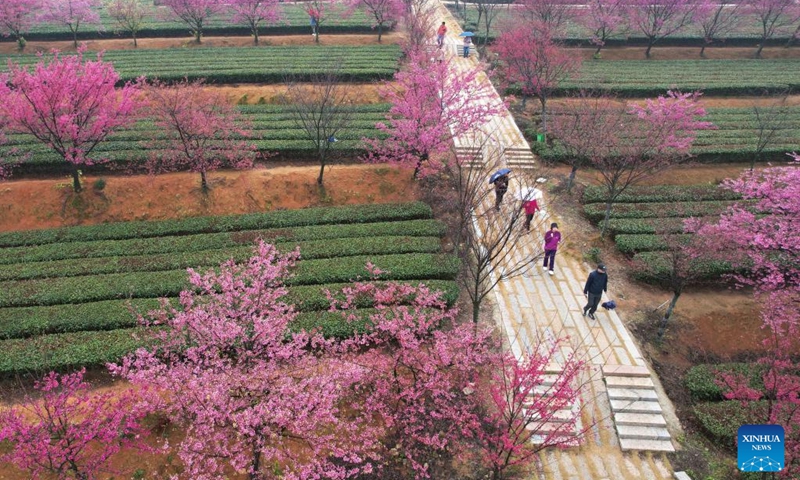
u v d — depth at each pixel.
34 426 13.39
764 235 18.00
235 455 12.60
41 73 22.00
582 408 14.92
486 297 18.98
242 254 20.67
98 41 44.28
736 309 18.92
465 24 49.66
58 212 24.17
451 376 15.09
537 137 29.02
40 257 20.77
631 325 18.09
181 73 35.66
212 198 24.92
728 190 25.06
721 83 38.16
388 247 20.98
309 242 21.36
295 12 51.12
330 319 17.16
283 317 14.66
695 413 15.01
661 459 14.05
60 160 26.00
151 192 24.95
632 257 21.03
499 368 15.61
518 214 15.91
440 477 13.50
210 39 45.47
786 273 18.53
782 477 12.63
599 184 25.94
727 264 19.55
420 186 25.73
